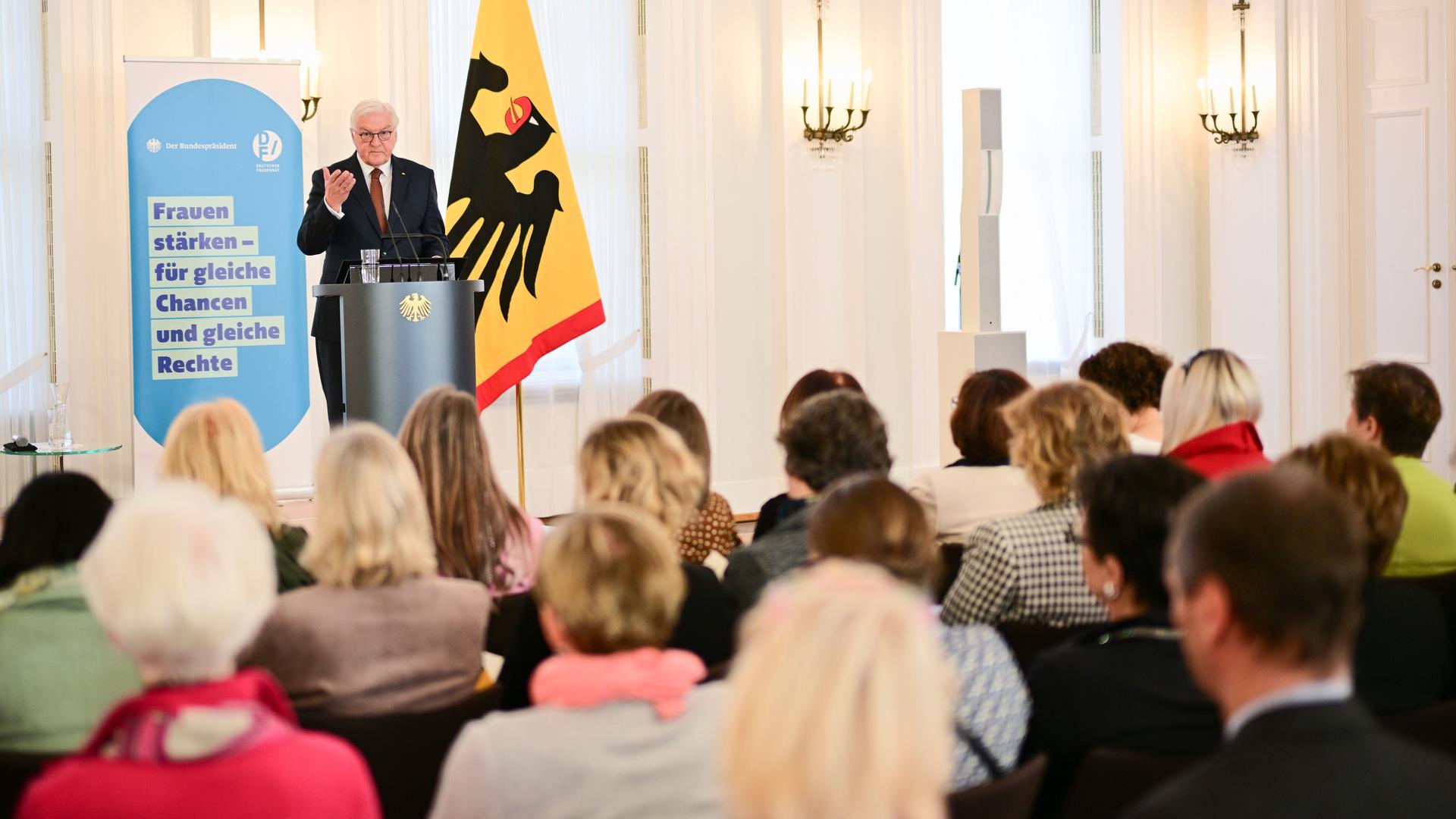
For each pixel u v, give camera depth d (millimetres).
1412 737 2467
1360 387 3787
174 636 1578
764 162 8883
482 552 3375
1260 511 1427
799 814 1035
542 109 7551
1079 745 2322
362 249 5949
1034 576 2982
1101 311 10141
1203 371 3816
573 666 1866
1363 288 9570
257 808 1585
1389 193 9438
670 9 8555
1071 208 10023
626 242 8695
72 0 7430
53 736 2484
